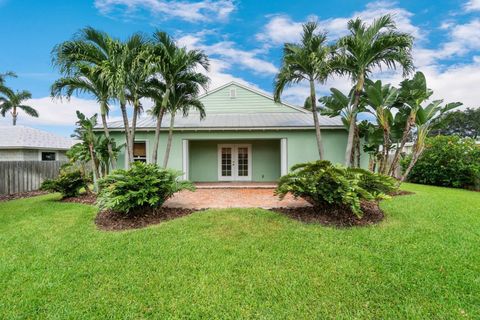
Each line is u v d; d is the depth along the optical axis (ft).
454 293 10.25
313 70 29.66
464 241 15.25
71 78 26.86
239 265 12.59
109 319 9.12
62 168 31.17
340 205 19.39
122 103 27.35
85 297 10.30
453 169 40.98
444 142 43.47
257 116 47.67
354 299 10.00
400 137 32.45
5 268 12.47
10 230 17.94
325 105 35.32
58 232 17.42
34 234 17.06
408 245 14.62
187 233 16.75
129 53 25.82
